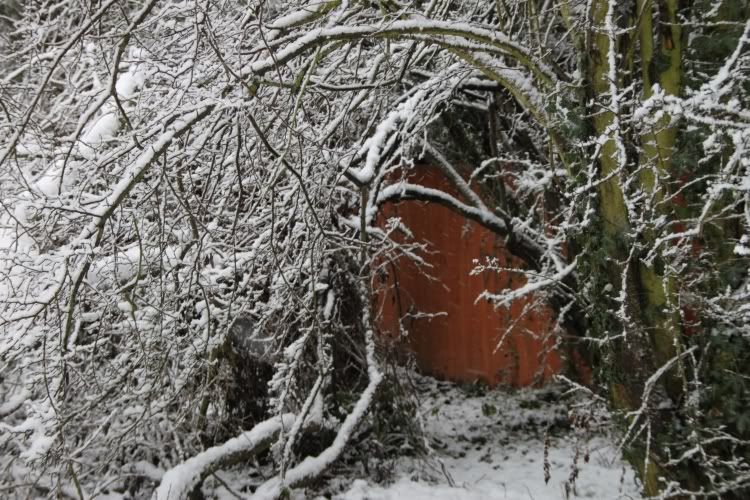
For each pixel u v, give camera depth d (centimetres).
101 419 603
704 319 446
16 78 780
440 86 669
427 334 1219
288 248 583
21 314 427
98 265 505
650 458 470
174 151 506
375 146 627
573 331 897
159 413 620
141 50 568
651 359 468
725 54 468
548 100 520
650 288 466
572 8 550
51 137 520
